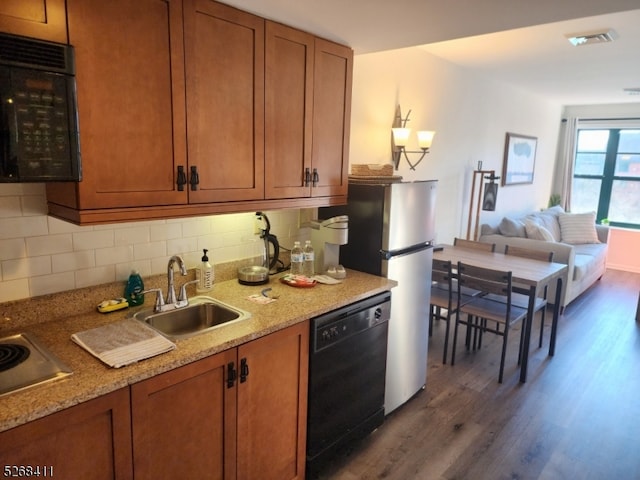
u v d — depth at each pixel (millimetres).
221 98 1777
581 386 3146
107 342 1542
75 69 1326
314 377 2016
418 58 3672
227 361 1633
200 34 1670
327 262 2570
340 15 1878
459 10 1809
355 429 2334
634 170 6609
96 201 1467
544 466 2307
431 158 4109
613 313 4762
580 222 6086
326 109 2264
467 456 2367
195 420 1569
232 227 2375
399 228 2537
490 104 5000
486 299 3643
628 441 2535
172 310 1935
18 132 1227
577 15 1854
